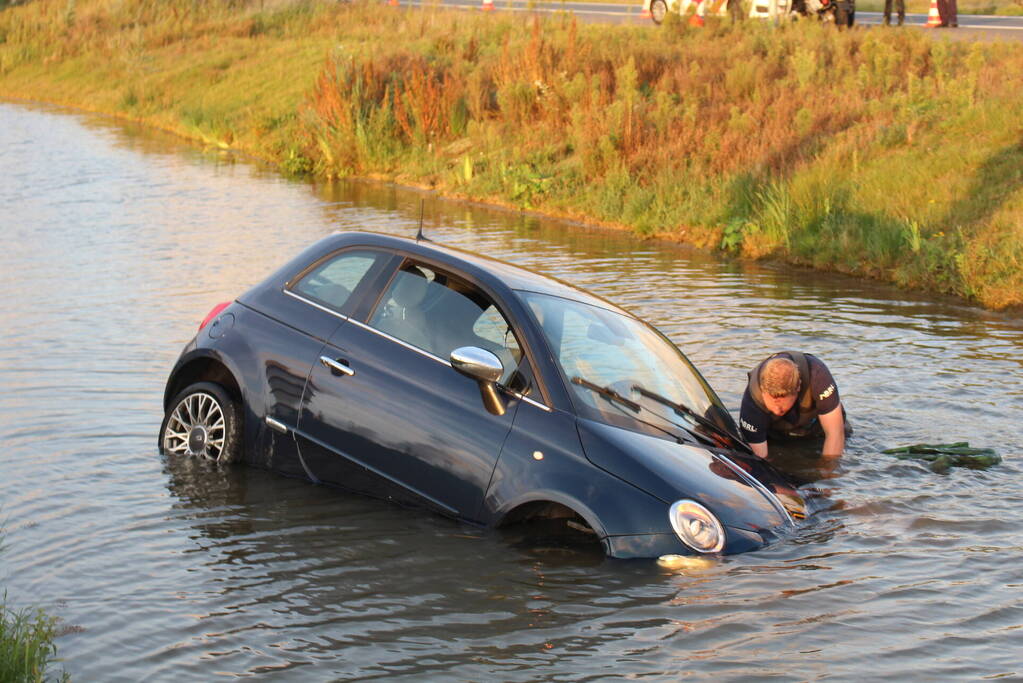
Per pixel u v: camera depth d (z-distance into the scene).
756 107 24.84
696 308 14.29
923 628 5.62
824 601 5.89
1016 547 6.80
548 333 7.02
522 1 53.59
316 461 7.37
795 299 15.15
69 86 52.16
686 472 6.61
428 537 6.57
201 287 14.54
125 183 26.06
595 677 4.99
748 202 20.36
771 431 9.04
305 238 18.91
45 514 6.76
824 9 34.62
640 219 21.39
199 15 55.97
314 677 4.92
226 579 5.93
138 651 5.10
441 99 30.28
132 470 7.62
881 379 11.00
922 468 8.41
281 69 42.34
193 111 40.00
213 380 8.23
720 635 5.45
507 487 6.57
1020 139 19.77
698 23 36.09
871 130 21.94
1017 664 5.26
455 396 6.90
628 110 24.91
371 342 7.34
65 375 10.12
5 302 13.33
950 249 16.48
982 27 37.69
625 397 7.01
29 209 21.56
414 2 55.47
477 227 21.48
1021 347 12.62
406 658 5.12
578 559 6.29
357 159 29.83
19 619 5.02
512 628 5.46
